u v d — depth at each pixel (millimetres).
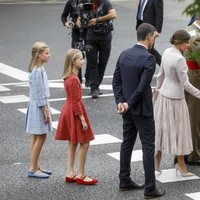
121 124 24109
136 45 17031
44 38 42781
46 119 18250
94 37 27875
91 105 26953
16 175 18844
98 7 27844
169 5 54750
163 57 18391
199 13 10484
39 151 18578
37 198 17172
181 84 18047
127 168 17516
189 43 18219
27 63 35719
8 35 44062
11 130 23359
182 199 17031
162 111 18297
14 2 59719
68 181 18234
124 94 17078
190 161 19625
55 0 60344
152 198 17031
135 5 57250
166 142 18234
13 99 27984
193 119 19438
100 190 17672
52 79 31938
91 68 28141
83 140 17844
